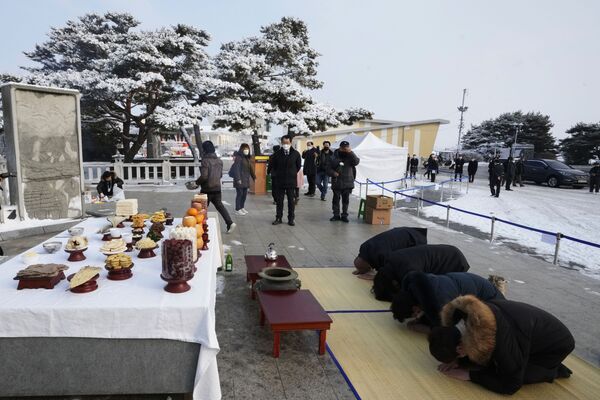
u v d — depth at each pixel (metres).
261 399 2.45
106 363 2.13
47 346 2.08
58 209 6.74
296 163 7.54
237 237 6.64
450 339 2.57
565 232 9.41
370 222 8.22
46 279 2.28
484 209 12.66
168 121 13.50
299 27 17.69
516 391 2.55
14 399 2.22
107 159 19.19
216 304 3.85
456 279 3.20
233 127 14.96
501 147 57.53
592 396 2.63
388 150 15.98
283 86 15.95
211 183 6.52
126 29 17.19
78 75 13.49
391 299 4.07
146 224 3.89
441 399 2.52
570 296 4.57
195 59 15.27
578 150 47.03
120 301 2.12
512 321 2.49
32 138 6.28
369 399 2.49
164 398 2.32
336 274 4.92
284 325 2.83
